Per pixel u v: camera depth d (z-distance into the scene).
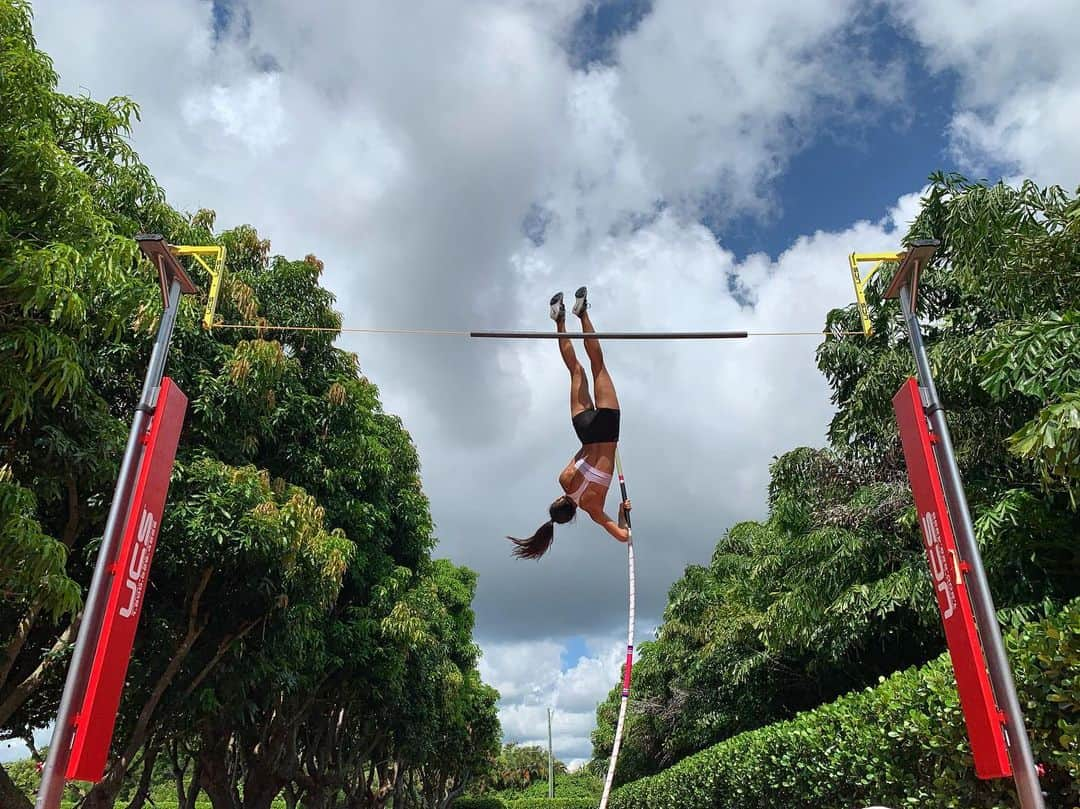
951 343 8.56
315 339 13.42
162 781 31.55
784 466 11.96
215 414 10.52
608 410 5.79
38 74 6.38
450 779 46.12
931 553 4.85
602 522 5.80
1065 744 4.25
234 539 9.61
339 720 21.61
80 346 8.15
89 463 8.27
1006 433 8.42
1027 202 8.19
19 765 25.50
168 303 5.70
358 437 13.71
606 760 43.06
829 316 11.24
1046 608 5.70
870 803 6.52
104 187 9.24
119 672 4.66
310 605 11.67
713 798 11.89
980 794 4.96
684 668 21.72
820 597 10.52
